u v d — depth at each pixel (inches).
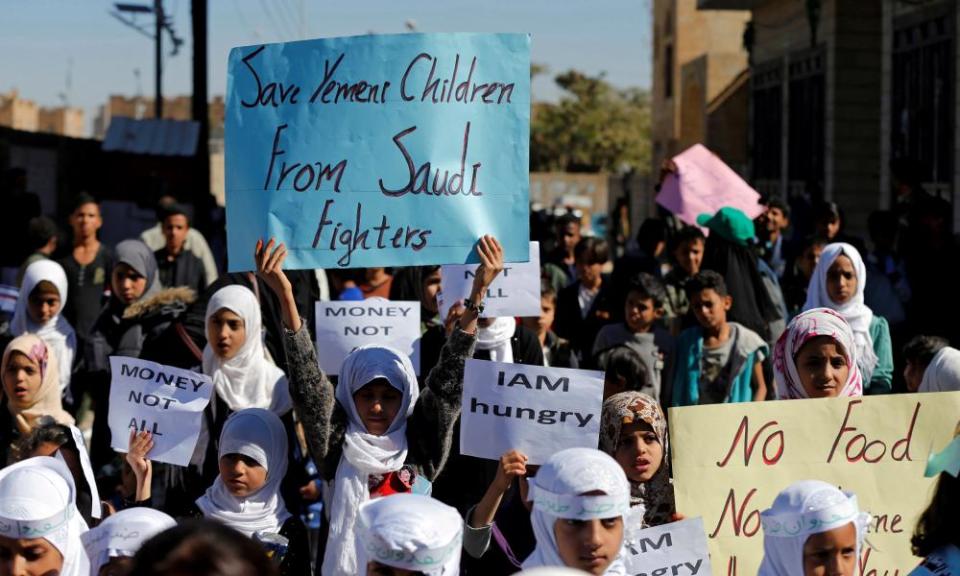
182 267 414.3
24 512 153.4
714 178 442.6
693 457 184.9
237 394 234.5
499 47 193.9
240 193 196.4
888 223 417.1
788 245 461.4
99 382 307.4
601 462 145.1
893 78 735.7
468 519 182.5
